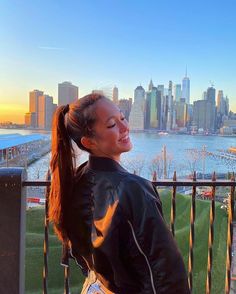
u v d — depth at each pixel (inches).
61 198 60.0
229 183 93.4
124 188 50.9
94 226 53.2
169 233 50.1
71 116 59.5
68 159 60.4
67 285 98.3
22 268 90.4
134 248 49.4
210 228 96.6
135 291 50.7
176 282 48.6
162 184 91.6
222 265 380.5
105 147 56.9
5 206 86.5
